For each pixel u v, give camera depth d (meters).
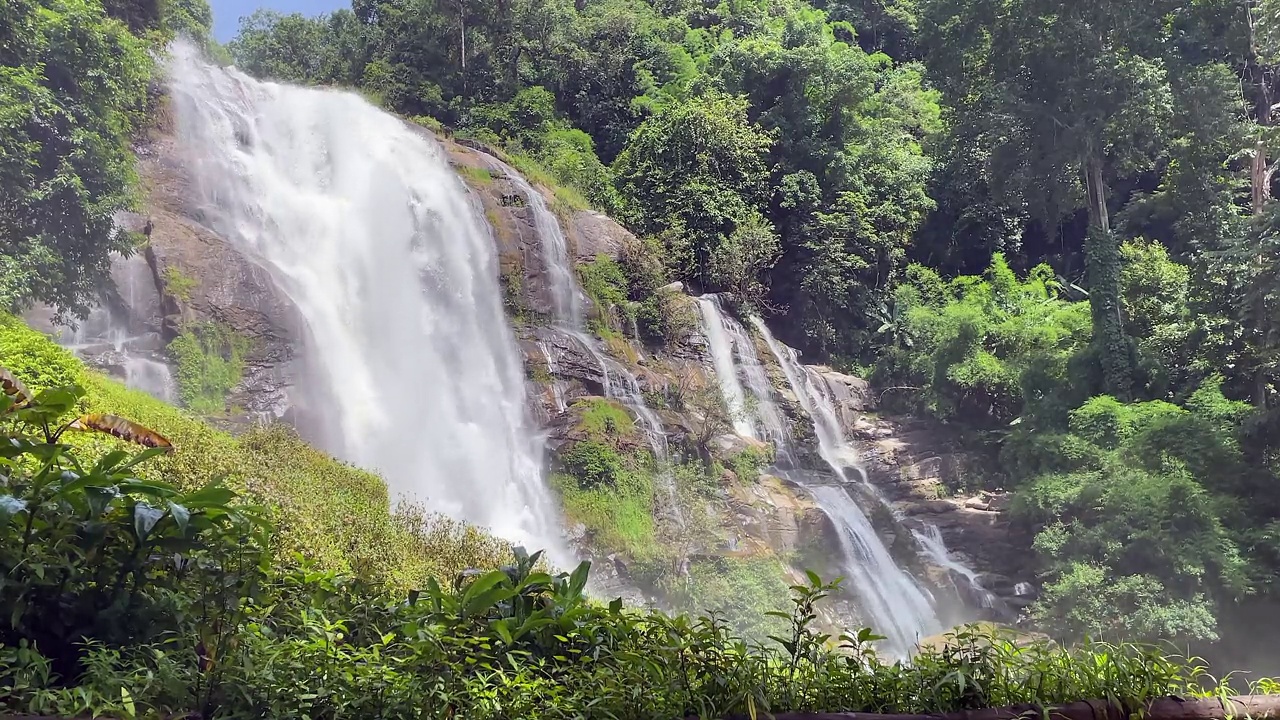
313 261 21.20
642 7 44.06
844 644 4.05
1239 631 18.08
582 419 20.83
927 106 43.28
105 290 15.69
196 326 16.55
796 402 27.62
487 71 37.88
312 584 4.36
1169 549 18.42
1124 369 25.84
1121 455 21.61
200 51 32.31
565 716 3.39
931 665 3.83
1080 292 34.59
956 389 29.33
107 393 10.95
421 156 25.45
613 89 39.50
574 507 19.27
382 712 3.32
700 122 33.25
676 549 18.97
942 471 26.12
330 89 30.53
